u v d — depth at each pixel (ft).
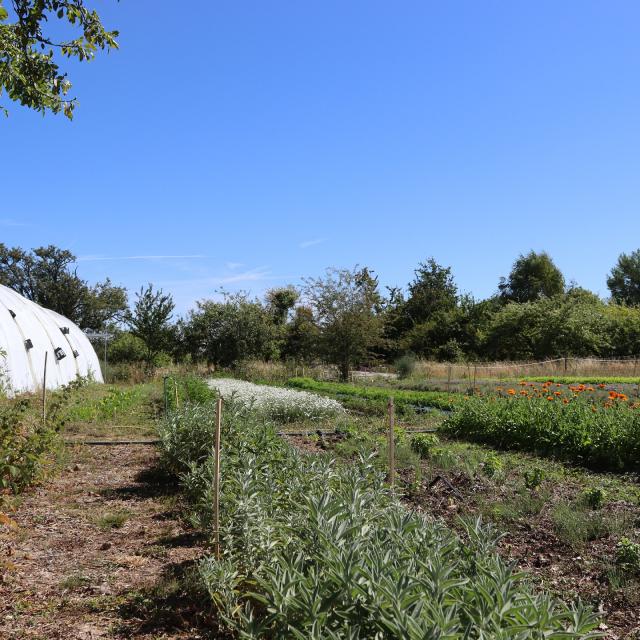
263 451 21.95
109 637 12.82
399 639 8.02
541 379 85.20
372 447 31.30
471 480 26.00
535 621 8.30
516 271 192.95
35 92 25.82
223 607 12.97
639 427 30.17
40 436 26.76
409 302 156.04
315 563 11.00
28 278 171.83
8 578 15.92
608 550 17.70
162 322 110.22
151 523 21.39
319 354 103.24
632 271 211.20
